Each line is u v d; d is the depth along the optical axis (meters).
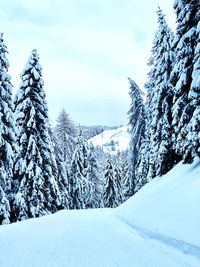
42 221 9.65
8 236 7.00
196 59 8.55
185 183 8.75
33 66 15.85
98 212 13.27
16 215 14.06
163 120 14.80
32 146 14.66
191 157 9.91
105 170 36.12
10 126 13.15
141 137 23.39
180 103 10.44
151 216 8.26
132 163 26.47
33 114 14.67
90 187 29.52
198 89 8.17
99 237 6.88
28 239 6.59
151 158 17.67
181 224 6.40
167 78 15.08
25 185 14.27
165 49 15.49
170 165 14.20
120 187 38.91
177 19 10.37
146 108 23.73
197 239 5.37
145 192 12.59
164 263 4.74
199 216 6.17
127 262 4.76
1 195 12.05
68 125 32.34
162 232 6.66
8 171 12.84
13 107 13.27
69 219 10.21
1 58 12.45
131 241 6.53
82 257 5.03
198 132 8.33
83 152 28.84
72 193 26.11
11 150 12.38
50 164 16.72
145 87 22.86
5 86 12.68
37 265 4.56
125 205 13.00
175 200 8.07
